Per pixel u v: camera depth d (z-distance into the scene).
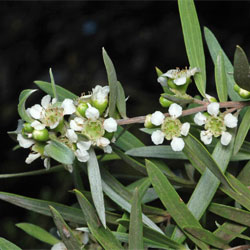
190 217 0.19
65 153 0.18
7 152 0.53
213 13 0.61
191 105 0.22
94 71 0.66
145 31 0.67
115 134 0.21
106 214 0.20
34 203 0.20
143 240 0.19
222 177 0.18
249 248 0.19
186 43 0.21
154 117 0.19
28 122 0.19
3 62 0.71
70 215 0.20
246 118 0.19
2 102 0.66
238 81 0.19
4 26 0.73
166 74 0.20
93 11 0.71
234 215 0.19
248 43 0.60
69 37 0.70
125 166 0.28
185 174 0.22
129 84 0.64
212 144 0.20
